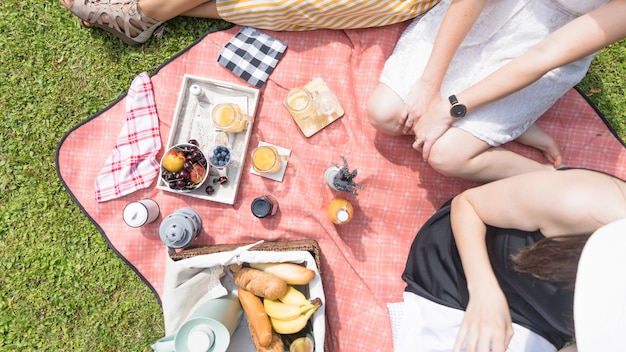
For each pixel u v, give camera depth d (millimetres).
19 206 2664
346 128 2525
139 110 2562
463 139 2148
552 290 1609
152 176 2535
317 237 2514
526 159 2289
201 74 2586
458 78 2195
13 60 2686
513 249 1721
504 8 2037
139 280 2660
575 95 2521
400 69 2258
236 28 2588
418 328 2145
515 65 1906
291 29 2539
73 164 2592
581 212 1452
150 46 2654
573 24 1787
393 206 2531
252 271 2154
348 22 2467
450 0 2236
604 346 1182
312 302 2121
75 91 2682
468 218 1836
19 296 2664
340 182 2277
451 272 2053
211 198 2484
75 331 2662
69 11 2680
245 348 2342
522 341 1877
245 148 2486
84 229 2660
